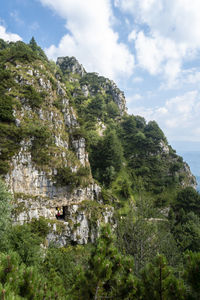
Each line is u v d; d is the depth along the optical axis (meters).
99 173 81.69
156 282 5.94
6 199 24.47
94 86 148.12
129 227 16.19
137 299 6.40
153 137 111.75
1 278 5.75
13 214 36.22
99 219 48.31
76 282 6.73
